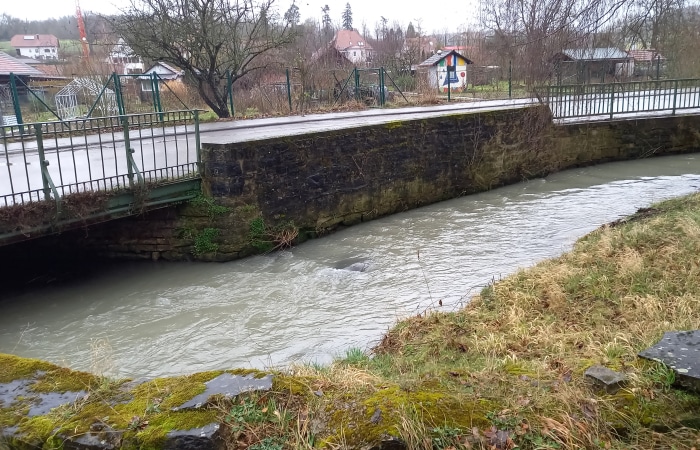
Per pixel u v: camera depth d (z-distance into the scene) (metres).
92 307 8.80
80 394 3.52
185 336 7.71
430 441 3.07
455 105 22.23
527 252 10.15
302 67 24.00
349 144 12.71
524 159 16.77
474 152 15.55
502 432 3.14
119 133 14.84
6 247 10.38
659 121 18.81
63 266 10.77
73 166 9.75
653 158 18.91
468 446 3.04
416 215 13.69
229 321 8.12
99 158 11.12
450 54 32.59
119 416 3.27
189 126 16.42
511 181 16.59
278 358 6.85
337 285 9.23
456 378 3.83
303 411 3.34
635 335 5.52
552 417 3.24
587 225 11.59
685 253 7.62
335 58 33.69
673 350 3.78
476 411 3.28
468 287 8.60
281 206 11.47
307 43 38.22
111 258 11.12
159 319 8.30
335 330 7.56
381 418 3.18
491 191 15.87
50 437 3.16
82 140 13.67
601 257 8.18
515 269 9.17
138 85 26.53
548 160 17.33
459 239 11.33
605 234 9.41
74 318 8.44
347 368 5.12
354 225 13.03
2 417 3.33
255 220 10.96
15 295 9.38
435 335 6.43
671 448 3.08
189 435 3.10
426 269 9.66
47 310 8.74
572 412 3.29
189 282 9.71
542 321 6.46
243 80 26.08
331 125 14.45
